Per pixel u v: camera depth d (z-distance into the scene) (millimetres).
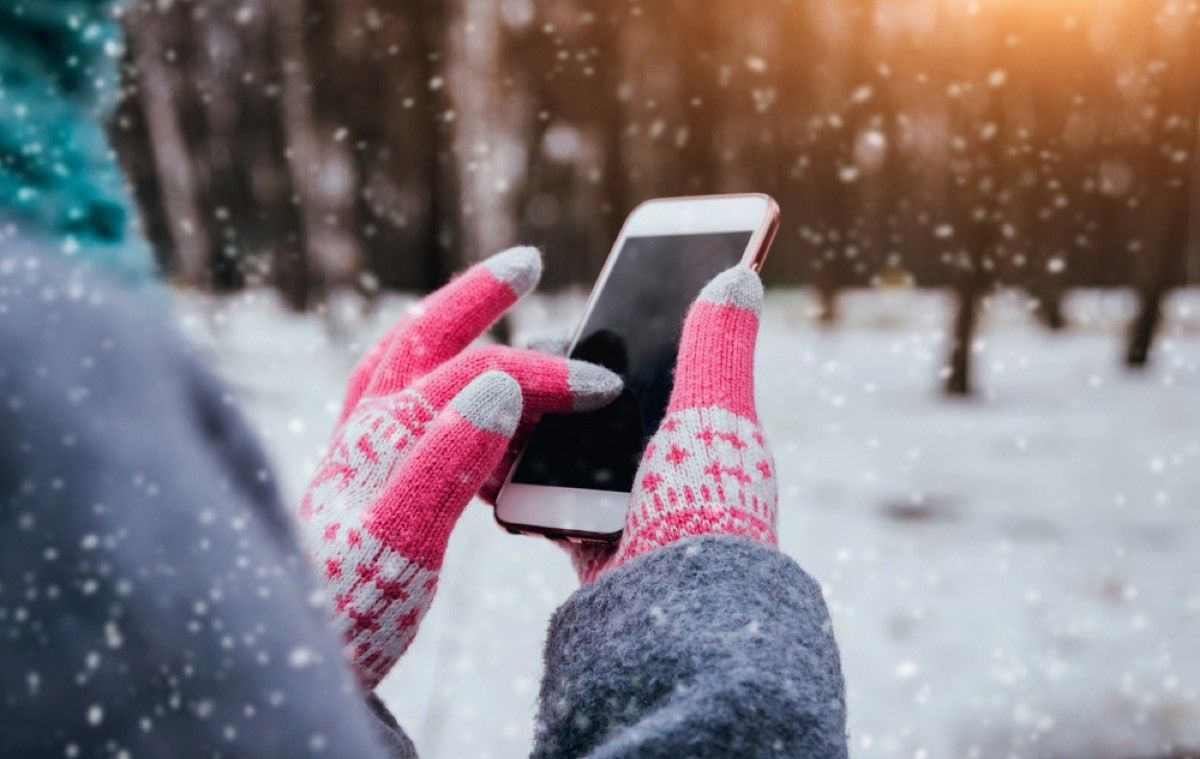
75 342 316
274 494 375
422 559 673
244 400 385
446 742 2520
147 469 320
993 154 10188
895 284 18766
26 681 296
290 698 335
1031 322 16938
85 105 341
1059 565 4660
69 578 302
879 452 7727
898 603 4125
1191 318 16547
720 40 14977
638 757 524
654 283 1095
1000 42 9805
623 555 765
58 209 325
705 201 1128
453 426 697
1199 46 9820
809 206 17047
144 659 310
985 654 3568
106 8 343
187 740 314
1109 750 2846
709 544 658
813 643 612
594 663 627
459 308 915
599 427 988
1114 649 3617
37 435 302
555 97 14477
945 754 2828
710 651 576
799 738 538
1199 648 3621
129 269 348
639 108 15969
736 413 791
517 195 16766
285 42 13523
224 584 328
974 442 8164
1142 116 10984
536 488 974
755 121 15844
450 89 11609
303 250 14117
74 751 302
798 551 4930
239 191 14133
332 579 666
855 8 12469
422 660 3006
